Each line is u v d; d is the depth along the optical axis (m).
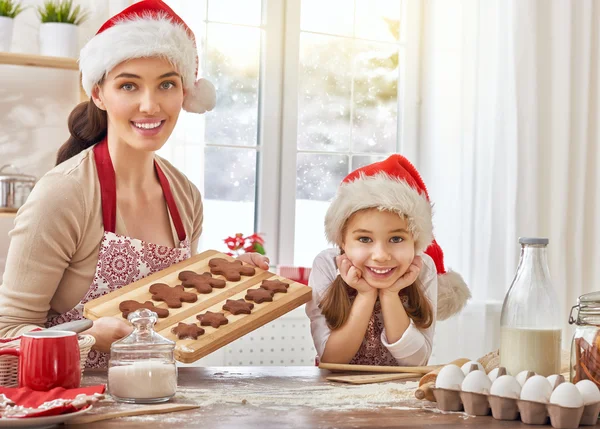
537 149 3.00
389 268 1.57
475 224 2.95
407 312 1.68
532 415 1.07
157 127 1.55
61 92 2.46
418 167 3.18
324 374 1.47
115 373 1.15
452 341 2.90
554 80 3.06
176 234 1.70
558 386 1.07
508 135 2.99
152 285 1.48
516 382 1.10
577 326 1.20
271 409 1.14
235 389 1.30
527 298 1.27
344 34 3.09
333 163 3.09
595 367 1.16
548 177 3.06
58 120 2.46
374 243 1.55
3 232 2.40
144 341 1.17
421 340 1.61
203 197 2.88
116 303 1.42
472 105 2.98
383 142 3.17
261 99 2.96
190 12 2.62
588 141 3.15
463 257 2.95
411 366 1.56
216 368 1.53
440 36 3.07
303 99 3.04
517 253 2.96
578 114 3.11
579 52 3.11
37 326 1.44
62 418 0.98
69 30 2.30
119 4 2.46
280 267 2.78
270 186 2.97
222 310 1.42
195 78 1.69
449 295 2.01
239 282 1.54
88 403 1.03
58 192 1.50
